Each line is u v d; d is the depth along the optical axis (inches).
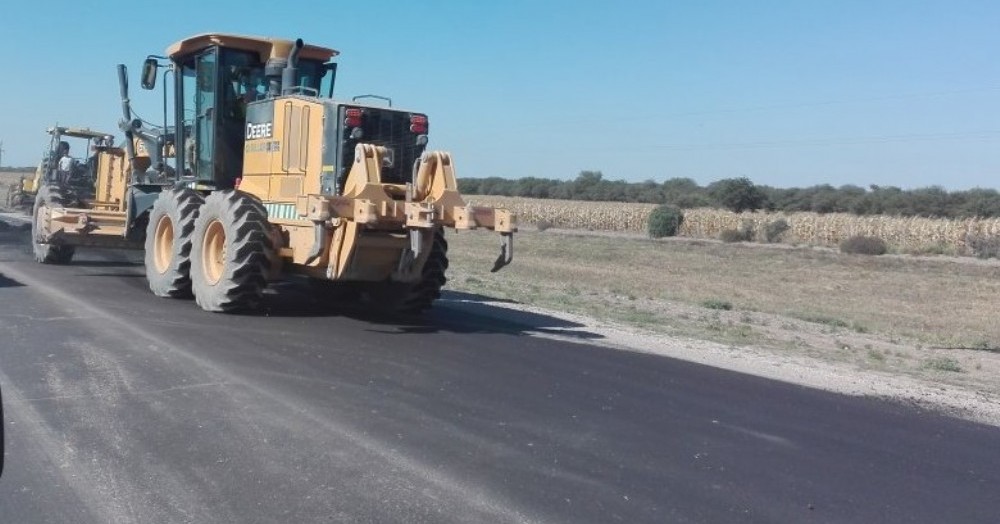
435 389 350.0
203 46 561.0
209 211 511.8
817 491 261.4
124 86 660.7
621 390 370.6
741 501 248.2
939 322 840.9
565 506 234.7
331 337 445.4
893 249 1628.9
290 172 505.7
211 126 556.4
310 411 307.6
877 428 339.9
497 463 265.6
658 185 3683.6
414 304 543.5
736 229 1870.1
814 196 2810.0
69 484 234.4
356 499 231.5
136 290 583.2
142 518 215.0
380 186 464.8
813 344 584.1
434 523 218.5
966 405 395.5
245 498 229.1
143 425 283.9
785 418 344.8
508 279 944.9
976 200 2411.4
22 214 1422.2
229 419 293.6
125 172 723.4
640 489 251.9
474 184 3912.4
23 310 474.9
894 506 253.1
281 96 519.5
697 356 470.6
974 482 280.1
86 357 370.0
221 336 428.8
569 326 547.5
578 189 3585.1
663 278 1130.0
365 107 483.2
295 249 493.7
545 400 344.2
